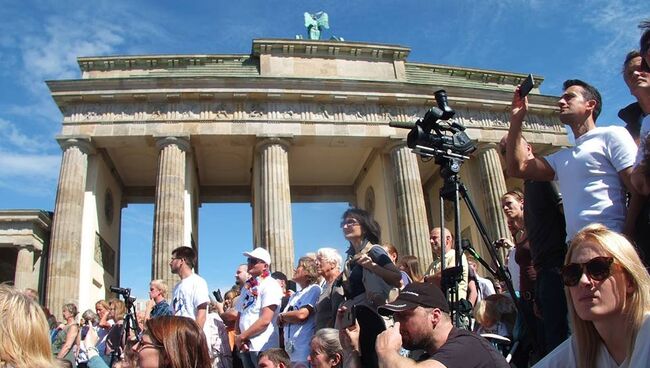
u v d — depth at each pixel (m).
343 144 55.50
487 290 17.61
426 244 50.75
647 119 6.98
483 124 57.19
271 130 52.53
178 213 48.84
